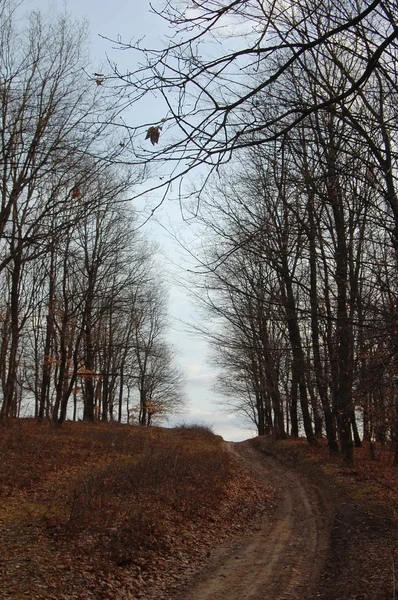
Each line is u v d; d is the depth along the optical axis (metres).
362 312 7.39
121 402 48.41
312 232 7.70
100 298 28.67
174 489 15.08
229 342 20.72
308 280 9.81
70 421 33.81
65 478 15.07
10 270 23.11
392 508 12.60
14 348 23.75
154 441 26.47
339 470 19.91
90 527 10.64
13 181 13.42
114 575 8.70
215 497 15.81
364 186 7.20
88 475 15.34
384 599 7.17
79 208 8.55
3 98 11.59
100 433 25.70
